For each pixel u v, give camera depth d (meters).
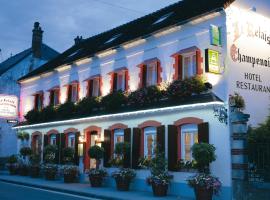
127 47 17.95
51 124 22.73
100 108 18.78
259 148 12.05
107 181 17.56
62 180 20.28
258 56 14.23
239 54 13.57
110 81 18.86
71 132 20.97
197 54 14.23
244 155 12.23
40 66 30.62
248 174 12.17
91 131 19.56
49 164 21.14
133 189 16.02
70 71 22.20
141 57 17.11
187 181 13.33
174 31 15.44
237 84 13.27
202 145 12.48
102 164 18.36
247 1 14.16
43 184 18.00
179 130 14.52
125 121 17.19
